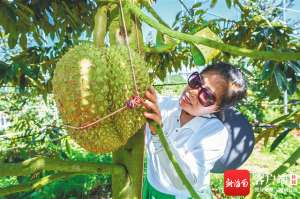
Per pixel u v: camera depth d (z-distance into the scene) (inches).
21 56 108.7
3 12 77.5
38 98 251.8
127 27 45.6
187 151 65.5
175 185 65.1
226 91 60.0
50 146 171.6
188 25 93.9
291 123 63.9
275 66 67.5
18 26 82.7
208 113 63.4
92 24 101.5
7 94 206.8
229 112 75.3
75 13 96.7
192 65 117.6
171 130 67.6
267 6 122.6
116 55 45.5
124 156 44.4
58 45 98.7
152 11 47.5
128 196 43.4
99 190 214.5
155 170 71.0
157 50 48.9
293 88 76.3
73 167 40.3
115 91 44.8
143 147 45.3
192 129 66.1
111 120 45.1
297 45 85.4
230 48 37.5
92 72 44.9
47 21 92.0
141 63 45.9
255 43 96.0
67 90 44.9
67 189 192.4
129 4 44.5
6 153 157.6
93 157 249.4
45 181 42.3
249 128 75.0
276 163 266.1
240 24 101.3
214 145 67.1
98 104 44.6
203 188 71.5
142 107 43.8
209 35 54.5
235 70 61.7
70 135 48.0
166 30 40.0
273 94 87.7
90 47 46.9
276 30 92.4
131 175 43.9
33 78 104.1
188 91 62.2
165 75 120.3
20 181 108.9
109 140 45.4
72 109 45.0
